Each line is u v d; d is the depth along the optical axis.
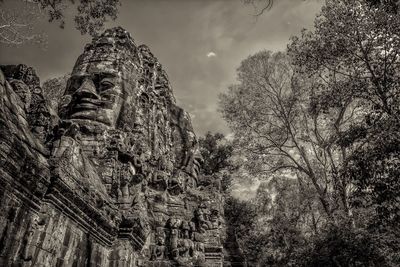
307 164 20.91
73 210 7.90
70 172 7.96
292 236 21.97
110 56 19.06
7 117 6.31
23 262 6.12
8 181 5.85
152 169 17.83
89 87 16.00
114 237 10.20
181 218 17.12
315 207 23.23
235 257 18.94
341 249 12.82
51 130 8.68
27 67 8.62
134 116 18.12
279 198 26.95
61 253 7.33
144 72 23.50
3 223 5.70
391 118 10.87
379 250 12.15
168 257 14.99
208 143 35.94
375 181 10.23
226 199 30.44
